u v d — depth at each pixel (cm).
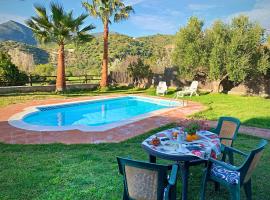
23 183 425
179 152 387
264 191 418
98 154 583
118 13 1839
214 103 1348
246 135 769
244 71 1453
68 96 1566
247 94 1675
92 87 1950
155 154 395
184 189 381
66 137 726
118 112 1345
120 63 2230
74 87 1833
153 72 2073
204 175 371
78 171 481
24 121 972
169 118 979
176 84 1975
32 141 685
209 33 1623
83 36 1609
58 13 1512
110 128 827
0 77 1605
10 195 386
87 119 1167
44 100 1384
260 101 1408
